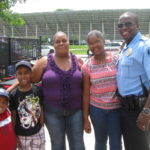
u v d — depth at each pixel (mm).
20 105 2961
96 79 2998
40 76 3064
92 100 3109
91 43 2971
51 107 3035
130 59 2717
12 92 3021
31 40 7965
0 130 2812
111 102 3006
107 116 3068
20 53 6945
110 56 3021
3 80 5609
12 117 3029
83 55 27953
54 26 64062
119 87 2869
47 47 25016
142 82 2734
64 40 3025
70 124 3139
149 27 57781
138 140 2875
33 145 3029
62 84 2963
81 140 3189
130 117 2855
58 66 3021
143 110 2641
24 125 2967
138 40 2725
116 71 2955
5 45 6062
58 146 3143
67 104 3008
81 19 60969
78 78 3020
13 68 6184
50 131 3107
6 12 15117
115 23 59500
